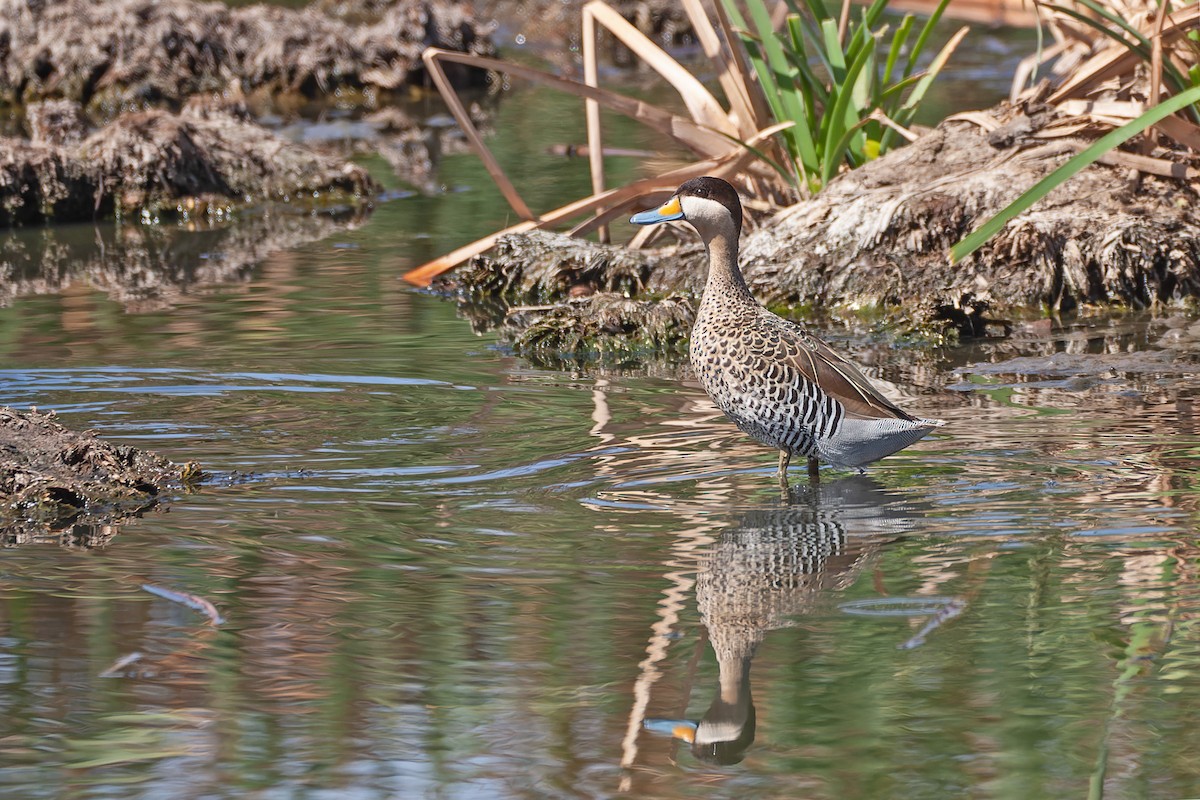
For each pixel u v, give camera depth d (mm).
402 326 15445
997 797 6332
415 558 9055
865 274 16094
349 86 29953
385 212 21094
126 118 22516
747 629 7984
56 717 7125
